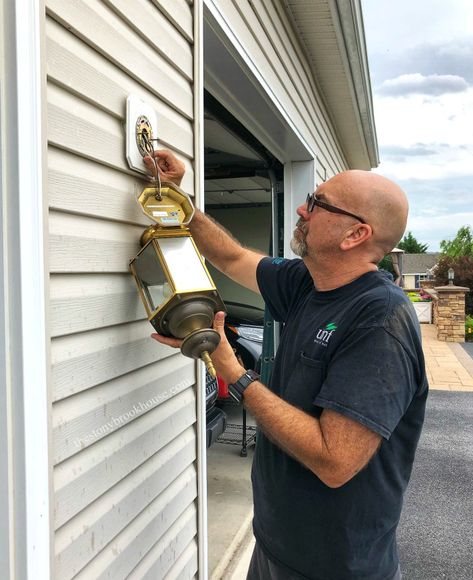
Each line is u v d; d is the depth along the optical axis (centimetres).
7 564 87
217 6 187
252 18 240
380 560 134
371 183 135
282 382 142
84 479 109
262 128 330
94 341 113
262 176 444
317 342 129
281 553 137
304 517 132
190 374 166
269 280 173
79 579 108
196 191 166
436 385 736
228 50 213
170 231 120
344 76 436
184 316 107
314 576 133
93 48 110
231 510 304
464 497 359
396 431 133
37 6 89
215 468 365
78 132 105
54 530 98
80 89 105
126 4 122
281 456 137
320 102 471
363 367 115
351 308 126
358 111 553
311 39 360
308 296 151
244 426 386
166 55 143
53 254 98
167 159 136
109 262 118
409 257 3494
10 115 85
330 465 111
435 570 271
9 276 86
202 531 173
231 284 590
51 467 95
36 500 89
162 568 147
